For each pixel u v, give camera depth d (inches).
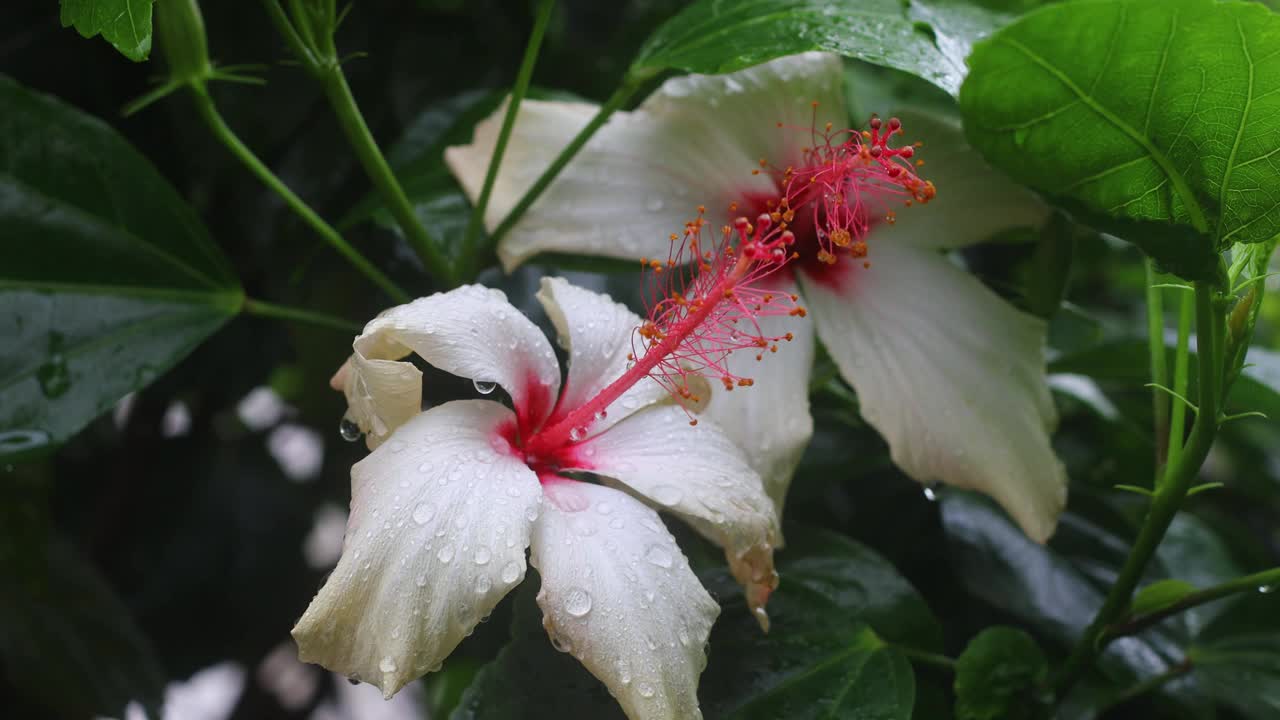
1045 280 28.0
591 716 25.0
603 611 23.7
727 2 27.0
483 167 27.6
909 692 25.7
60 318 26.8
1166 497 25.5
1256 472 36.6
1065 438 32.0
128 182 27.5
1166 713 28.7
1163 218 24.3
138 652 30.2
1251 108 23.5
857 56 25.9
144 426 33.9
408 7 31.1
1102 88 23.7
